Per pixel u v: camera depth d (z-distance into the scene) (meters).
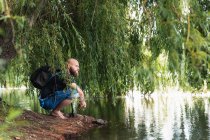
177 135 5.71
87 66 7.25
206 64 2.22
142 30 5.97
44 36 6.41
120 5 6.67
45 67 7.01
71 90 7.11
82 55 7.21
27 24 4.63
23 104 11.41
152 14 2.72
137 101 12.05
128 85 7.48
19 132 5.46
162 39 2.63
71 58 7.00
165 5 2.54
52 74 7.00
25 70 7.23
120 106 10.52
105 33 6.80
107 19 6.57
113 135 5.86
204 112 8.48
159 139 5.44
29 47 6.69
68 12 7.03
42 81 7.07
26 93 8.32
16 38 4.81
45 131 5.99
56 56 6.66
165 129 6.30
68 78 6.91
